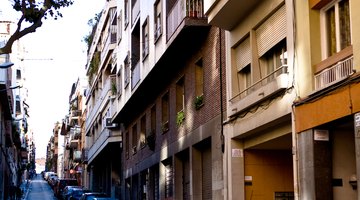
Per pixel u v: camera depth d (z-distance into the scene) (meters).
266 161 17.02
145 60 26.33
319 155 11.99
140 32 27.98
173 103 24.30
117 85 35.50
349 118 11.12
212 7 16.58
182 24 19.58
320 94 11.81
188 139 21.72
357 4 10.70
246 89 15.92
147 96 29.12
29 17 11.96
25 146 86.38
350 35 11.55
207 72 19.70
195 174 21.03
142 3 27.77
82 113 73.81
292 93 13.17
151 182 28.56
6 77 33.38
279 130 14.60
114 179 45.62
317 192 11.84
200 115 20.33
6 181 46.72
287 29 13.52
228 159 17.12
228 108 17.33
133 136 34.03
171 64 23.70
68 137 99.38
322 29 12.60
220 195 17.86
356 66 10.66
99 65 46.91
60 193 54.91
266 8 14.77
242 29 16.44
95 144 48.28
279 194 16.86
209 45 19.50
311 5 12.62
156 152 27.31
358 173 10.34
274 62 15.02
